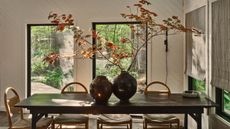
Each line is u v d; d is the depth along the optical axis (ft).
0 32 18.04
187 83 16.33
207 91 12.07
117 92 10.46
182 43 16.78
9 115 10.78
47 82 18.30
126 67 17.39
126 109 9.89
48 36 18.10
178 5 16.70
